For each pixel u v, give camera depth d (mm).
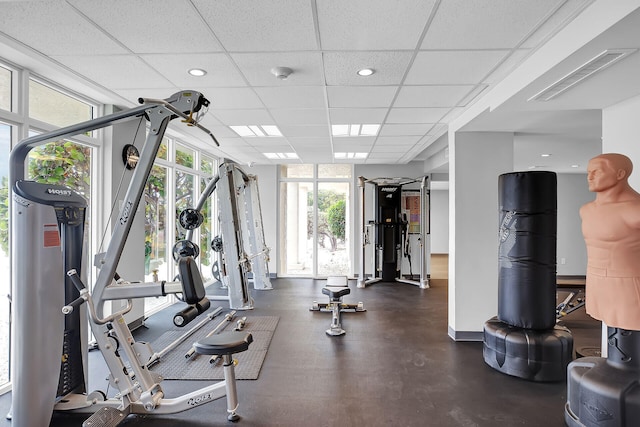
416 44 2506
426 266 8070
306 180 8523
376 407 2645
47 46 2574
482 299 4098
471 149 4152
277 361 3496
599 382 2236
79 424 2387
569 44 2137
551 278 3203
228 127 4906
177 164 5734
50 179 3371
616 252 2219
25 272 2146
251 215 6848
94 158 3922
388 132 5156
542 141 4730
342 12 2119
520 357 3094
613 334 2312
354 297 6438
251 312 5375
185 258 2279
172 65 2902
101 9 2098
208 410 2607
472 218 4121
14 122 2881
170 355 3625
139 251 4477
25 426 2135
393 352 3738
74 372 2588
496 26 2240
